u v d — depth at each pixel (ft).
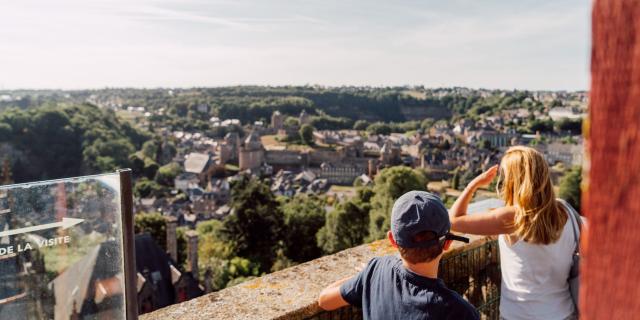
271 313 9.77
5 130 461.37
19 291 6.68
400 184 175.52
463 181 392.06
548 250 9.48
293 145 648.79
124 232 7.42
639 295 1.71
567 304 9.72
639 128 1.65
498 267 14.01
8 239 6.59
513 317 10.00
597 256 1.81
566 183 109.40
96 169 480.23
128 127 627.46
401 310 8.03
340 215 188.44
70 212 7.04
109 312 7.39
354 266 12.01
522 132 648.79
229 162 599.98
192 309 10.06
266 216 209.56
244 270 186.50
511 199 10.03
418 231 7.75
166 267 135.95
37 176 462.19
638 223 1.67
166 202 414.41
